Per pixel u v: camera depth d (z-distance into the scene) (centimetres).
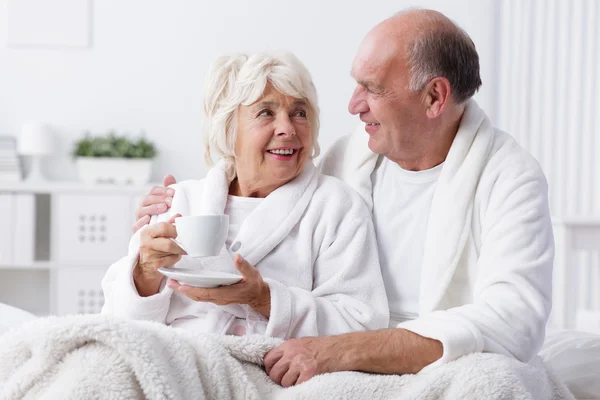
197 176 474
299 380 123
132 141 466
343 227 153
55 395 104
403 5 472
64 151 470
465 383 119
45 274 464
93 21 470
